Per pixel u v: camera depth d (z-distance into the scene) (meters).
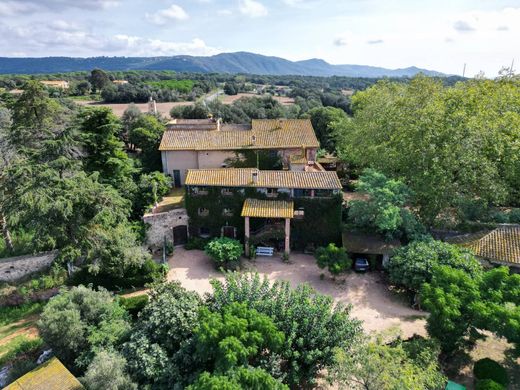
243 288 21.73
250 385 16.34
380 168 40.12
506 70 47.06
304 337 19.92
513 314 18.77
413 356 19.91
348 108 100.44
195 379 17.77
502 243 27.98
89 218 29.88
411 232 32.41
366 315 26.34
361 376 16.98
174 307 21.56
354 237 34.09
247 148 44.53
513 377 20.45
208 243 34.00
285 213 33.88
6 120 44.66
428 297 21.33
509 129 34.81
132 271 30.05
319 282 30.86
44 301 28.66
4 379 20.98
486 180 33.59
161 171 49.88
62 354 21.33
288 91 150.50
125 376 18.44
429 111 35.84
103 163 39.31
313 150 46.56
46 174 28.62
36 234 27.69
